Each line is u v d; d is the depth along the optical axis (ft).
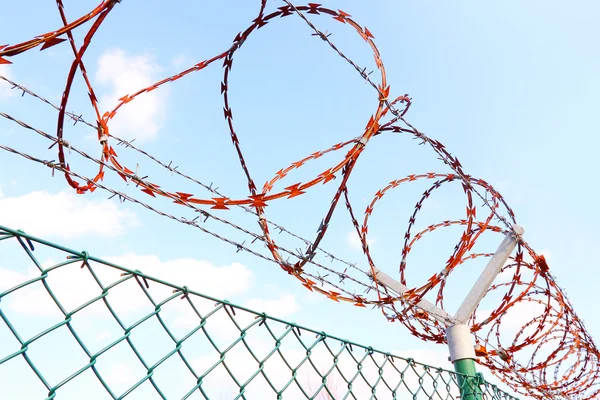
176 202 7.91
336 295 10.49
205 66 10.34
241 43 10.54
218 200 8.17
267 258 9.03
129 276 4.55
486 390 10.54
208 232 8.19
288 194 8.57
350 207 12.14
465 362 11.34
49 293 3.95
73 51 7.08
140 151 8.50
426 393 8.08
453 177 13.97
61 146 6.97
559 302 14.92
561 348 15.55
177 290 4.93
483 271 12.69
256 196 8.41
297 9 9.78
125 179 7.59
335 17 10.52
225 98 10.98
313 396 5.94
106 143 7.97
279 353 5.73
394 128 12.30
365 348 6.97
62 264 4.07
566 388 15.76
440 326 12.14
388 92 10.47
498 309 13.67
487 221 12.81
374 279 11.56
